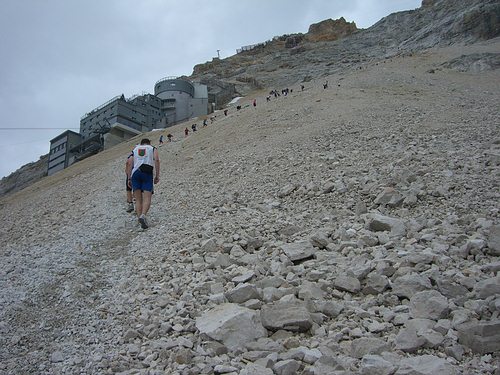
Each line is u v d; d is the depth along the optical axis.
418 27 97.31
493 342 3.91
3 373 4.32
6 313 5.63
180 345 4.50
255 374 3.78
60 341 4.93
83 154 77.25
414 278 5.13
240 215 9.03
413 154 11.16
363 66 68.25
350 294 5.34
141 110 82.31
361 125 18.08
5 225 13.73
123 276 6.72
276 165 13.41
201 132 35.47
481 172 9.06
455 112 19.48
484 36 70.88
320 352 4.13
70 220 11.60
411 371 3.58
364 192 9.07
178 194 12.49
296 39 132.88
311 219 8.20
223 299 5.37
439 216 7.35
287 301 4.94
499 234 5.89
